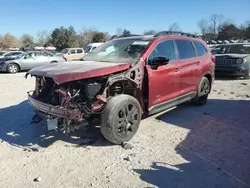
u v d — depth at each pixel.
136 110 4.89
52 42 70.44
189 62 6.45
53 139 5.07
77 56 27.53
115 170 3.94
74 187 3.55
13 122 6.09
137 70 4.96
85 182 3.65
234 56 11.88
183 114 6.59
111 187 3.53
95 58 5.79
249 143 4.82
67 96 4.34
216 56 12.29
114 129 4.54
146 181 3.65
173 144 4.81
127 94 5.11
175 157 4.31
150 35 6.07
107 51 5.86
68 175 3.83
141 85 5.09
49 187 3.56
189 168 3.97
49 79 4.88
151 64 5.27
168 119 6.20
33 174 3.88
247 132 5.35
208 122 5.98
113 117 4.50
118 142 4.70
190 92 6.65
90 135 5.22
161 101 5.58
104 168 4.00
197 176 3.75
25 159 4.33
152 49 5.41
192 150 4.56
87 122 4.61
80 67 4.68
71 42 69.62
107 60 5.51
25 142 4.98
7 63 18.20
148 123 5.91
